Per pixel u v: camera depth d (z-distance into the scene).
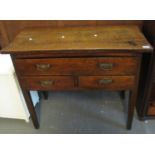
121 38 1.27
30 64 1.23
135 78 1.25
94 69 1.22
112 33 1.37
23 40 1.33
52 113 1.77
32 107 1.49
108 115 1.71
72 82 1.30
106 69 1.21
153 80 1.36
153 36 1.23
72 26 1.59
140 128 1.56
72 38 1.32
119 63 1.19
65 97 1.96
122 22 1.54
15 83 1.44
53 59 1.20
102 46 1.15
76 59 1.19
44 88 1.35
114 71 1.22
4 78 1.42
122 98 1.89
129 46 1.14
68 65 1.22
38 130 1.61
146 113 1.58
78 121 1.67
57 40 1.30
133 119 1.64
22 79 1.31
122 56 1.16
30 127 1.65
